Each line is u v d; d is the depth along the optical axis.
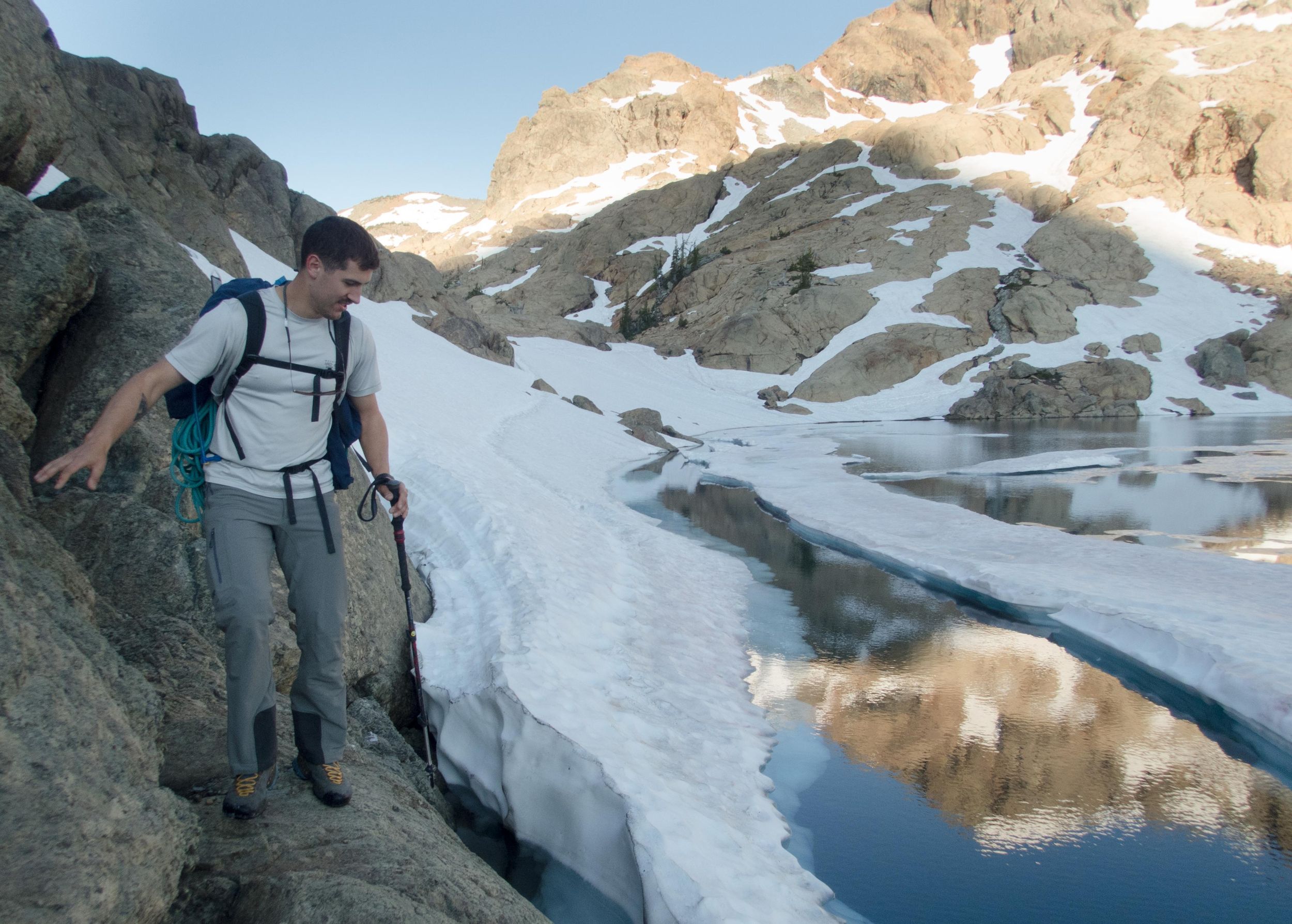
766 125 144.00
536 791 4.34
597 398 44.00
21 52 5.48
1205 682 6.68
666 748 5.05
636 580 8.91
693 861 3.76
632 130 141.50
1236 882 4.47
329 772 2.96
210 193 27.38
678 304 81.62
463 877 2.92
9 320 4.15
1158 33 105.94
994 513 15.99
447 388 26.39
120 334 4.64
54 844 1.89
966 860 4.63
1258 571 10.02
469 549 7.81
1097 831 4.96
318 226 2.53
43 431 4.43
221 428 2.54
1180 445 30.86
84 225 5.07
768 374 62.31
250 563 2.54
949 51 152.00
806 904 3.87
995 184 87.56
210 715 3.46
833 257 76.44
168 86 28.27
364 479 5.90
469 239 127.50
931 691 7.09
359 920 2.31
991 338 63.91
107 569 4.10
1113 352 60.31
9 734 1.96
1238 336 60.22
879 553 11.82
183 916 2.34
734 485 20.77
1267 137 75.38
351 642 4.91
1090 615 8.34
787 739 6.06
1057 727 6.42
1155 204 78.38
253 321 2.49
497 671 5.02
